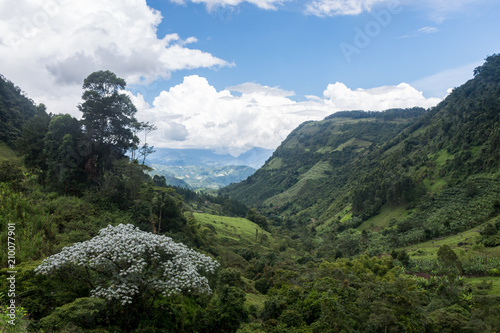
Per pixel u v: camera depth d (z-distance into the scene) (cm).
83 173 5281
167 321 1917
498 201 8825
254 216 13688
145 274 1767
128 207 5269
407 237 9356
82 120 5516
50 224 3241
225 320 2169
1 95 12600
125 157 5944
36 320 1627
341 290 3266
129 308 1770
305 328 2253
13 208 3228
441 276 5562
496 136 11288
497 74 17588
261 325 2194
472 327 2961
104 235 1870
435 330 2955
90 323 1623
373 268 5681
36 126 5725
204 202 15688
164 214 5891
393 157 17025
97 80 5550
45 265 1666
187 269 1773
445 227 9038
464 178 11775
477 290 4141
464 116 14825
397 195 12975
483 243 6888
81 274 1902
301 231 14125
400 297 2869
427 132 17638
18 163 5078
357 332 2492
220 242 8325
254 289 4594
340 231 13438
